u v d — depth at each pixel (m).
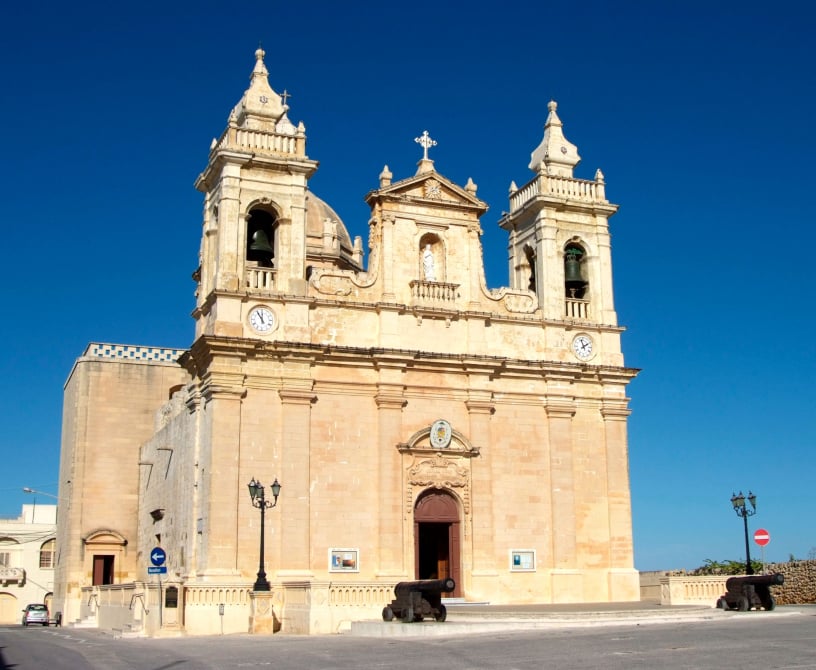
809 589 42.59
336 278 45.12
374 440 43.97
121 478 57.31
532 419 47.09
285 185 44.78
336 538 42.41
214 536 40.34
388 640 28.52
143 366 58.91
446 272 47.06
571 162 51.69
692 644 23.97
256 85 46.72
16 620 87.44
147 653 26.77
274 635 34.41
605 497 47.62
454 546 44.53
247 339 41.94
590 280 50.22
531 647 24.44
